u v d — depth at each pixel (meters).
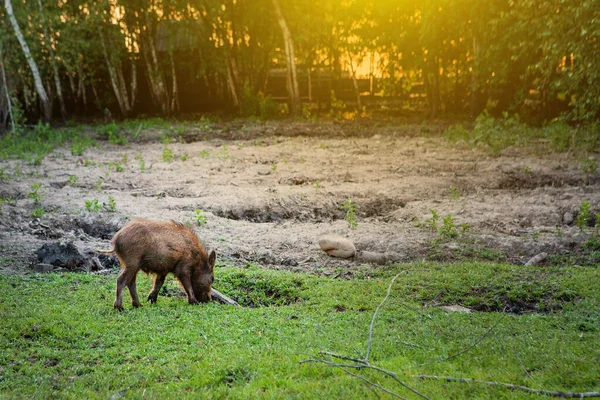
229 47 35.47
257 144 23.75
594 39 18.69
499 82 27.66
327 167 18.64
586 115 19.23
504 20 24.27
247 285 9.50
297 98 33.66
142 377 5.84
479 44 27.53
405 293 8.98
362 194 15.25
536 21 21.45
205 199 14.50
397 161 19.44
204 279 8.34
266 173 17.81
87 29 33.28
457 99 35.66
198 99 40.00
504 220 13.09
